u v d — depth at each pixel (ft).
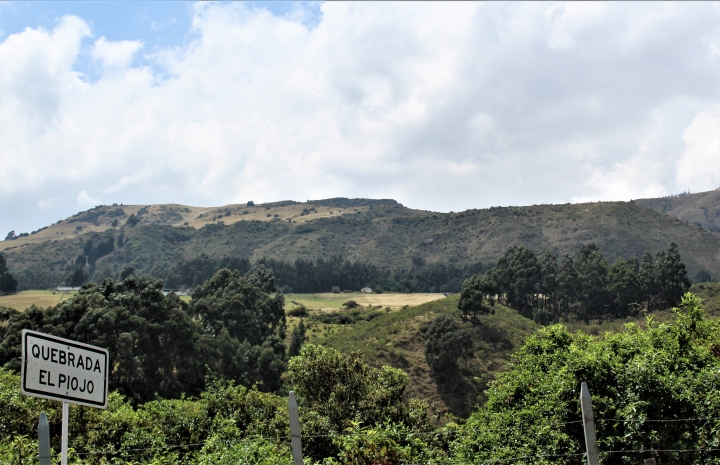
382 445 41.65
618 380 43.09
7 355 135.64
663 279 257.34
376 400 70.03
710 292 225.15
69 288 418.92
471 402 184.14
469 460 45.27
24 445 41.19
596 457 22.77
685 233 552.00
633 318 246.47
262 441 48.01
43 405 54.90
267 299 266.16
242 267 490.90
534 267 281.74
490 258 597.52
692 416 39.60
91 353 21.93
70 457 46.98
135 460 51.37
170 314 171.01
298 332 238.68
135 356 150.82
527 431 44.34
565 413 43.34
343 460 41.96
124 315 154.81
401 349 208.95
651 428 39.81
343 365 75.72
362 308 363.15
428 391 188.34
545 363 56.85
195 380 168.66
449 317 207.51
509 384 54.80
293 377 76.89
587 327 249.34
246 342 207.21
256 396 68.23
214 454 43.19
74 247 647.56
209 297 242.78
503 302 286.87
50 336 20.16
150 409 63.87
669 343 49.67
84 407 56.34
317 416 65.00
